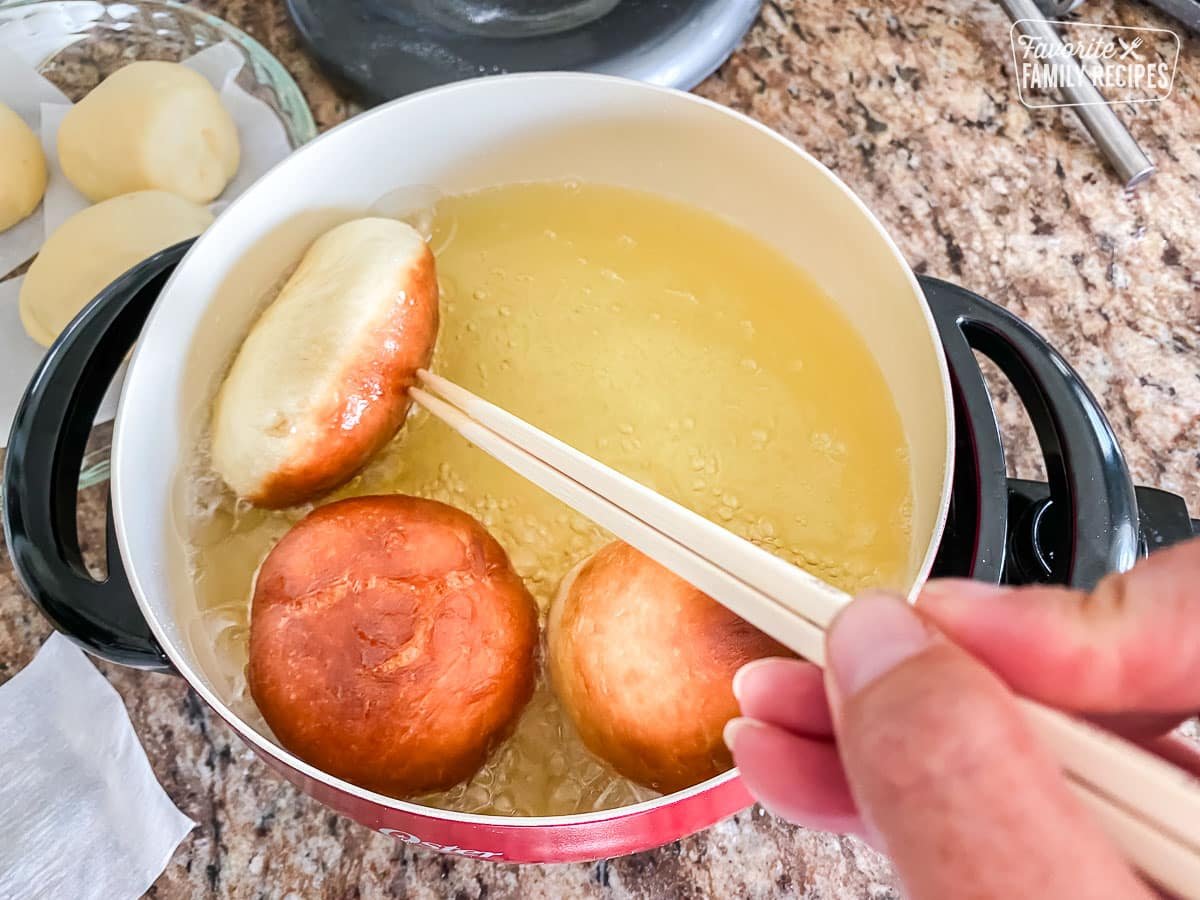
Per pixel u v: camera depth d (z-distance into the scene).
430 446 0.24
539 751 0.21
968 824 0.10
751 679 0.15
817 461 0.24
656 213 0.28
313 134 0.35
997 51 0.36
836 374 0.25
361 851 0.24
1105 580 0.14
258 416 0.22
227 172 0.36
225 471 0.22
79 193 0.36
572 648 0.20
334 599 0.19
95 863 0.24
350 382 0.22
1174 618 0.12
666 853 0.24
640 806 0.17
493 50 0.33
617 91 0.25
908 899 0.11
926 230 0.33
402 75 0.33
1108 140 0.34
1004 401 0.30
